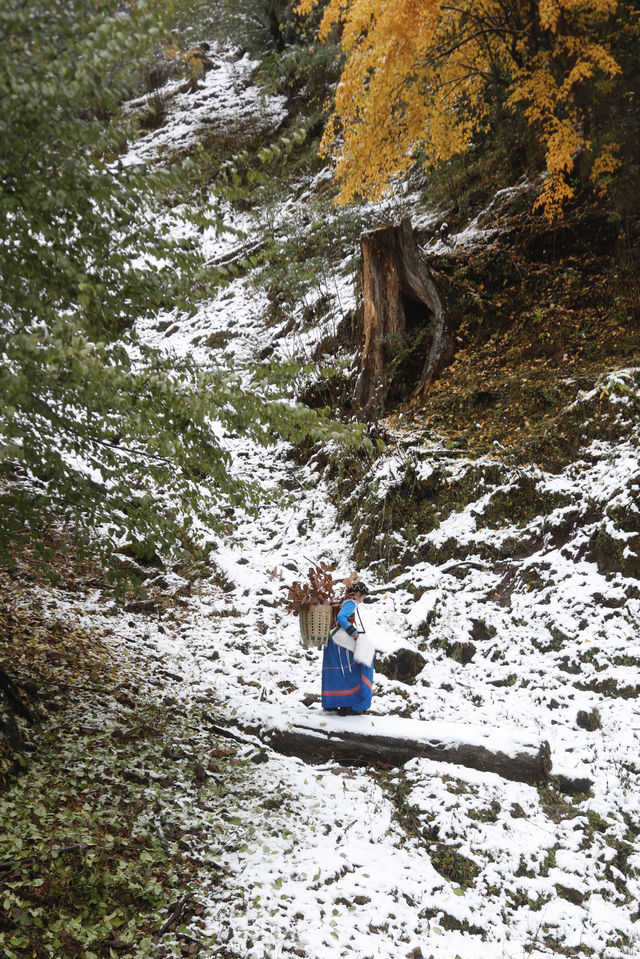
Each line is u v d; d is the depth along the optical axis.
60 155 3.99
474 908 4.69
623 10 10.88
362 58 10.71
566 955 4.52
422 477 9.53
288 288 15.05
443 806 5.42
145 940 3.84
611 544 7.64
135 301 4.58
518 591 7.95
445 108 12.02
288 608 6.44
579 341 10.56
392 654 7.36
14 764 4.86
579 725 6.46
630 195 11.38
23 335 3.68
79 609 7.74
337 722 6.21
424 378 11.20
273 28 23.80
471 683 7.15
